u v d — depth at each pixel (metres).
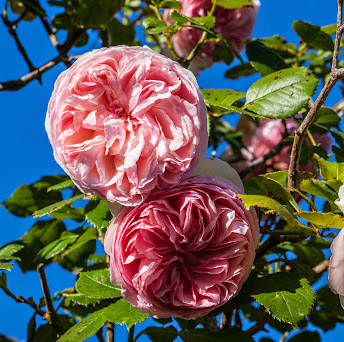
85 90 0.49
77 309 0.69
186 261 0.51
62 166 0.50
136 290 0.50
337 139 0.69
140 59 0.49
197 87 0.50
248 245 0.50
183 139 0.49
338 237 0.48
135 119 0.50
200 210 0.50
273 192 0.54
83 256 0.70
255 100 0.60
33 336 0.64
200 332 0.58
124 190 0.49
